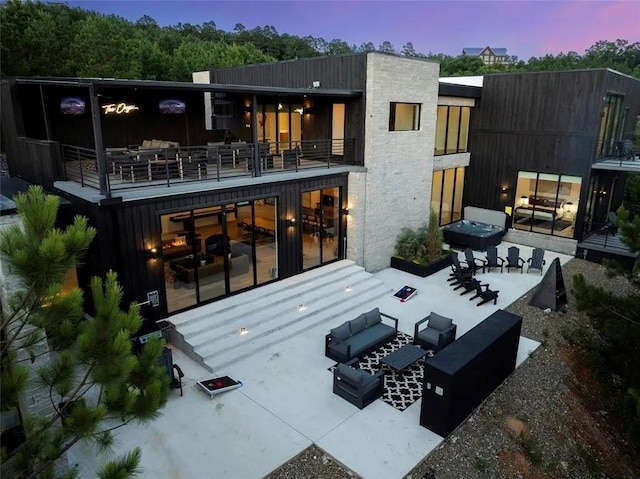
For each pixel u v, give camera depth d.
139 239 10.45
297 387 9.66
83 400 4.56
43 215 4.23
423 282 15.59
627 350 8.95
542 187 19.30
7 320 4.48
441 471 7.56
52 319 4.56
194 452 7.79
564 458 8.44
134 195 10.15
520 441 8.47
